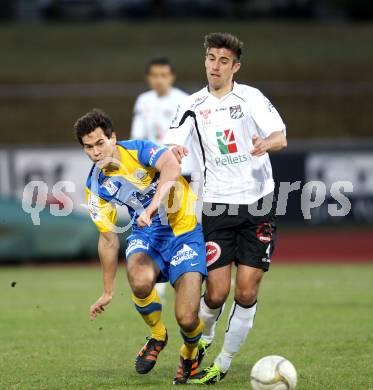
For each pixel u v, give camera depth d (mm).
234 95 24641
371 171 74000
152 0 151000
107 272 24641
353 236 74000
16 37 134875
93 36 135750
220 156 24672
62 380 24422
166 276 24750
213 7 150625
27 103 101750
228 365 24203
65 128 99188
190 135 25203
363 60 119375
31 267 63062
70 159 70938
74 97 102312
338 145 73562
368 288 46594
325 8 149375
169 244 24234
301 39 132250
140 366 24484
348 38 132250
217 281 24312
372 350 28609
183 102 25312
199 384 23750
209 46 24562
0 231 63500
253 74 114500
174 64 116688
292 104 101562
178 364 26969
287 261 63906
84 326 34656
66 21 147750
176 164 23797
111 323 35375
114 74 114312
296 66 117125
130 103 101188
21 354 28734
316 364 26422
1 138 97688
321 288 46781
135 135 42938
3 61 121188
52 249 64188
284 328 33406
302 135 98625
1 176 70812
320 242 72438
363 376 24547
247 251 24344
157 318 24406
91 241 65000
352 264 61688
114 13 150625
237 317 24250
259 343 30250
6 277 55500
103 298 24688
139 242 24578
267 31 138125
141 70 115750
